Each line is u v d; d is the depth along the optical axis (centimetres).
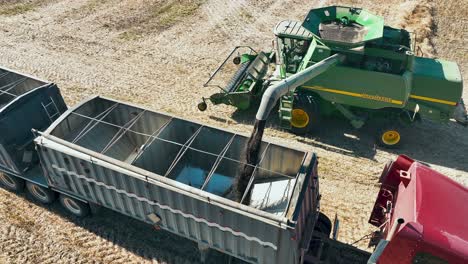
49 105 980
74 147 799
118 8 1923
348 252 753
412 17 1755
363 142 1195
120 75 1471
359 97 1120
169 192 730
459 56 1551
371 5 1894
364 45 1060
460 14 1773
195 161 945
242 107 1248
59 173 860
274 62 1380
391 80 1062
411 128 1259
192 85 1426
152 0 1988
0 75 1072
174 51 1614
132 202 812
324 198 1006
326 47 1098
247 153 810
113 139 878
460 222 609
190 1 1978
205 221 739
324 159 1125
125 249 887
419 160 1136
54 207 978
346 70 1089
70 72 1480
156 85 1423
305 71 977
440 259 581
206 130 877
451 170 1099
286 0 1994
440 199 643
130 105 930
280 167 842
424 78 1087
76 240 902
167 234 920
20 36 1697
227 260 857
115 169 760
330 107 1195
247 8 1923
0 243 889
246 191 762
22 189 1009
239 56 1475
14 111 902
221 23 1805
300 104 1153
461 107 1236
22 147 917
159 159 904
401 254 604
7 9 1902
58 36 1700
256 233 691
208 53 1605
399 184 744
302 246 706
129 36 1711
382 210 795
